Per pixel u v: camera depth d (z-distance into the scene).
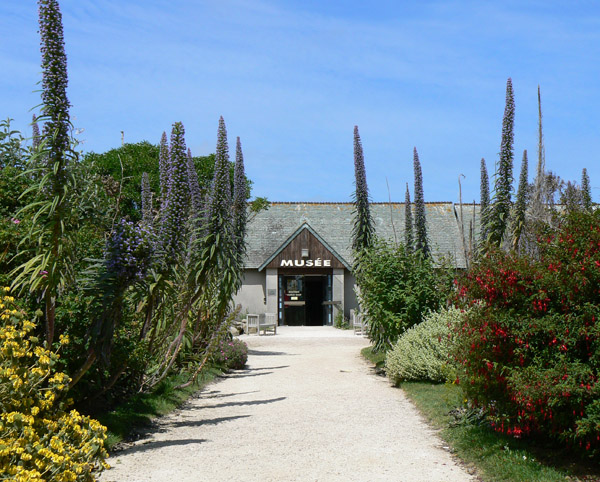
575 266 6.57
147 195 12.05
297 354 20.19
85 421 6.14
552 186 15.04
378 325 15.38
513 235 12.56
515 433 7.12
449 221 33.38
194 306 12.23
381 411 10.34
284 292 32.66
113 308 7.63
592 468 6.45
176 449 7.84
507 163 12.33
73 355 8.39
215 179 10.24
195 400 11.88
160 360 12.19
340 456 7.46
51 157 6.84
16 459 5.04
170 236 8.93
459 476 6.60
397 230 33.22
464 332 7.52
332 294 31.61
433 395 11.15
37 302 7.96
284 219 34.38
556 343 6.60
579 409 6.21
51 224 6.83
